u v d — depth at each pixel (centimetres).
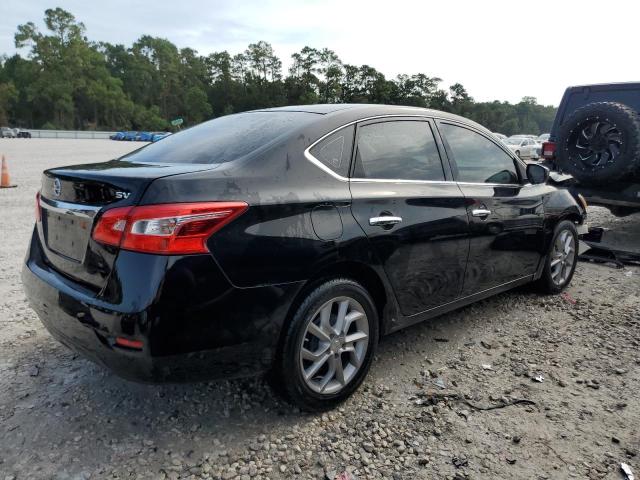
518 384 310
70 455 238
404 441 254
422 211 312
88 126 11462
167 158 282
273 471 232
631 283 510
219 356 231
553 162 741
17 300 425
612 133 614
